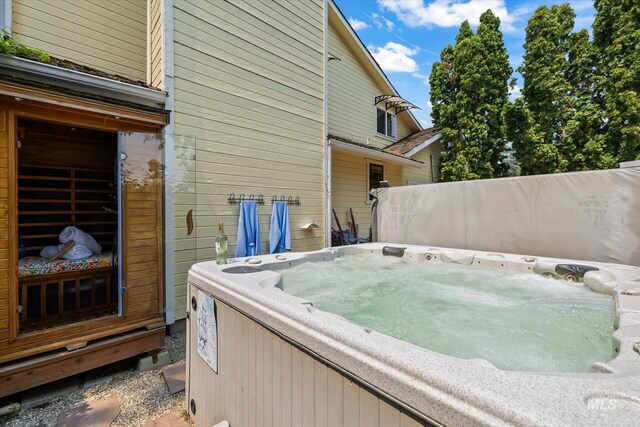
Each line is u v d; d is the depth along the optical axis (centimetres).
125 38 399
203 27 345
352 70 708
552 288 226
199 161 340
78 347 213
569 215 264
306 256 301
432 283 265
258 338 129
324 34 504
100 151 348
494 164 835
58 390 210
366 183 714
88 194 345
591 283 210
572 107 786
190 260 325
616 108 695
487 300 221
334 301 224
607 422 55
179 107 323
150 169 259
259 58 405
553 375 72
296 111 457
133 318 242
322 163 502
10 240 193
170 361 254
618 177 242
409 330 172
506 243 299
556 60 757
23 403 195
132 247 246
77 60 361
